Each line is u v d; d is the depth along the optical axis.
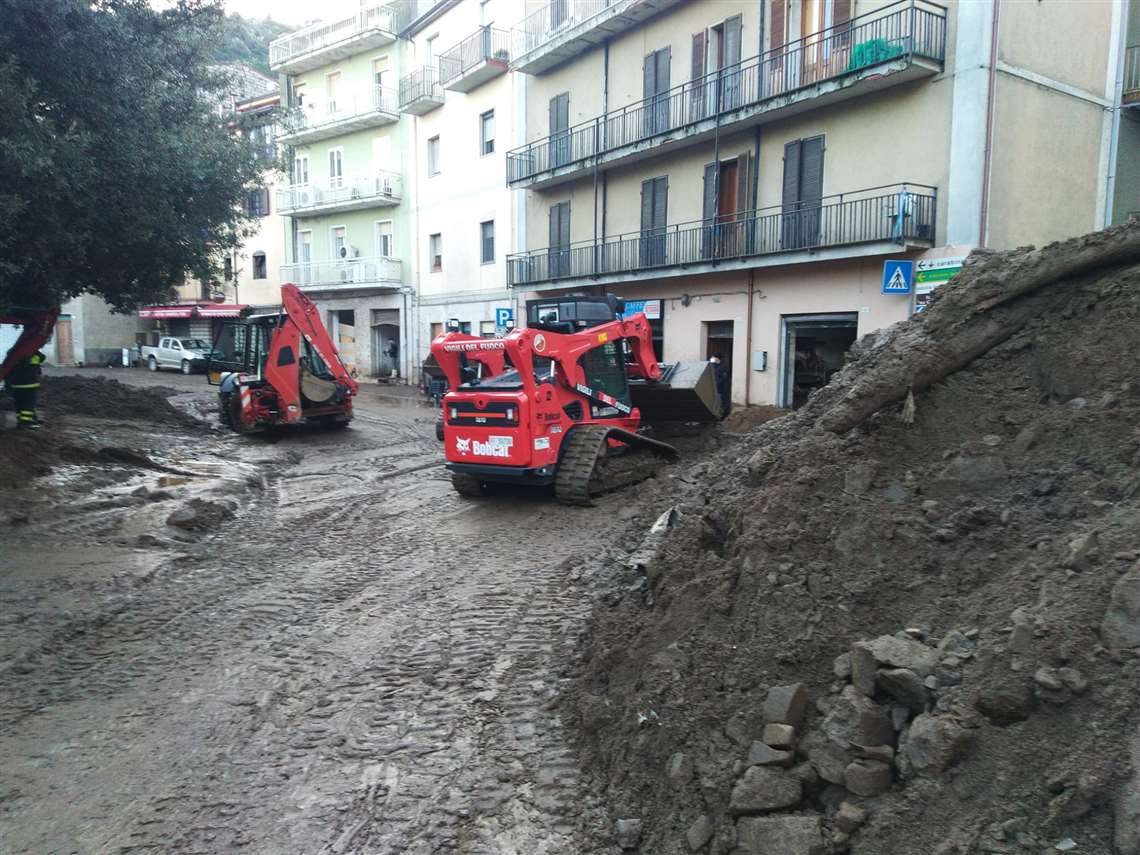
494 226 27.58
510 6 26.41
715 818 3.09
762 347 18.25
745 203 18.56
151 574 7.12
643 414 12.06
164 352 36.19
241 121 13.91
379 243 33.41
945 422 4.38
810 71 16.59
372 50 32.94
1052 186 15.36
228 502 9.77
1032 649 2.68
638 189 21.53
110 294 12.16
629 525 7.86
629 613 4.93
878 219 15.55
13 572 7.09
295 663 5.27
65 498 9.66
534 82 25.06
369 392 27.97
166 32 11.02
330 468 13.12
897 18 15.01
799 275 17.30
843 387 5.36
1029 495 3.68
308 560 7.65
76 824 3.63
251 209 15.34
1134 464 3.46
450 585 6.68
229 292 40.59
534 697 4.64
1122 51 16.30
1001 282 4.54
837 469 4.32
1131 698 2.39
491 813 3.60
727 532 4.68
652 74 20.75
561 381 9.55
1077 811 2.25
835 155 16.48
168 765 4.09
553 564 7.11
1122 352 4.07
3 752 4.24
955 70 14.38
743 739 3.28
